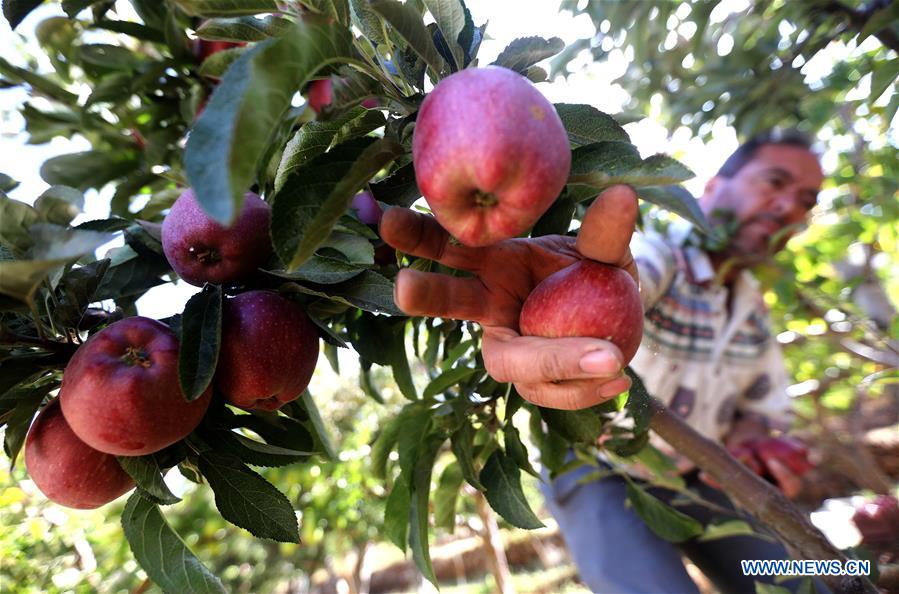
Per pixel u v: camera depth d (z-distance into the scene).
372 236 0.38
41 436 0.36
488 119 0.25
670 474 0.70
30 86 0.58
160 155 0.61
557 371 0.29
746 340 0.87
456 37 0.35
